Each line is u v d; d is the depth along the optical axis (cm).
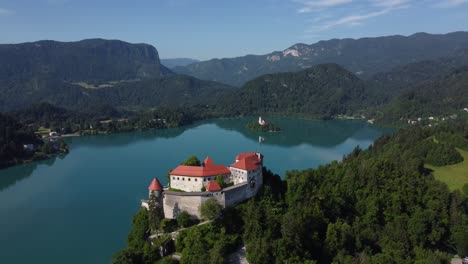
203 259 12756
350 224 16575
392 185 18325
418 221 15738
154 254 13938
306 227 14750
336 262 13288
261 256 12838
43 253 17612
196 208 15325
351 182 18625
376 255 13550
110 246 18138
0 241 18912
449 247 16050
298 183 17738
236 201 15850
